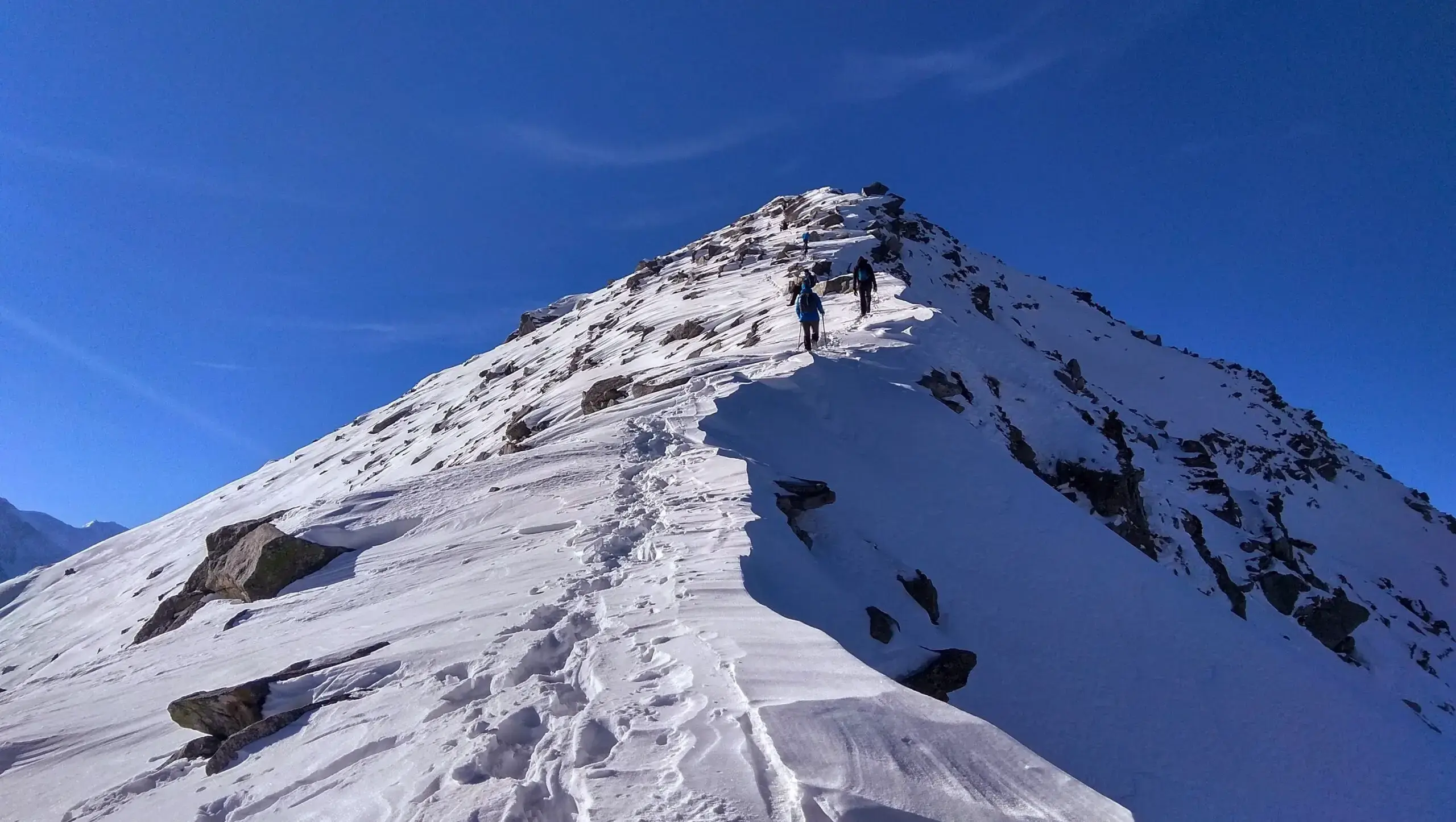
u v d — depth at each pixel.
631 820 3.47
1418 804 12.09
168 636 10.29
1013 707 9.95
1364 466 61.03
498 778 4.24
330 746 5.27
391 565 10.34
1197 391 57.97
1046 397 24.17
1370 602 33.31
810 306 20.47
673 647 5.50
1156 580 15.27
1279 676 13.92
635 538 9.01
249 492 68.25
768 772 3.77
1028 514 15.47
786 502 10.93
